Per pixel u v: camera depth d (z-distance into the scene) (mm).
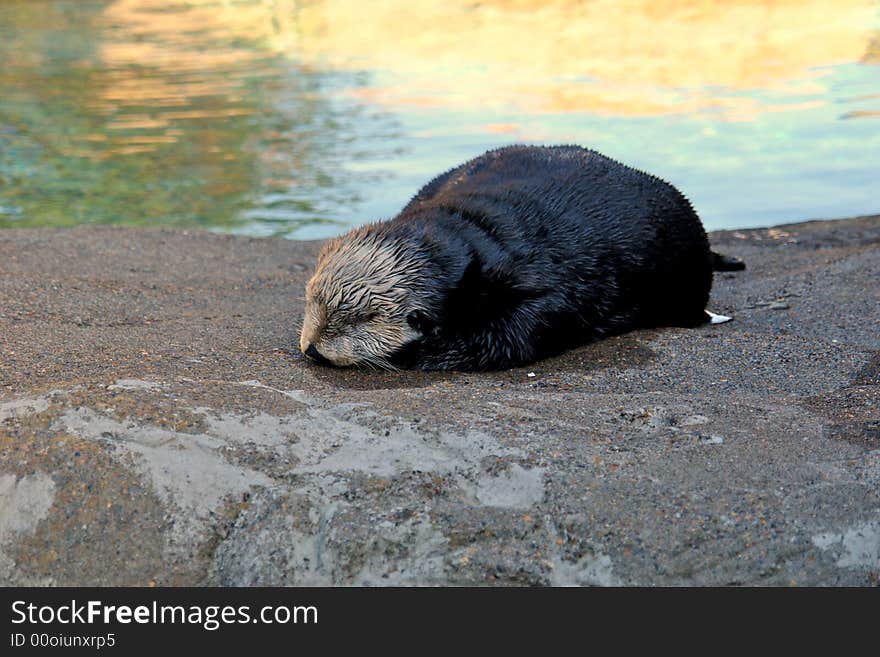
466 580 3738
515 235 5723
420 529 3805
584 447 4168
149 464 4012
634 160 10977
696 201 9938
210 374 5219
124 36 20891
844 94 13398
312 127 13133
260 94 15266
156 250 8477
